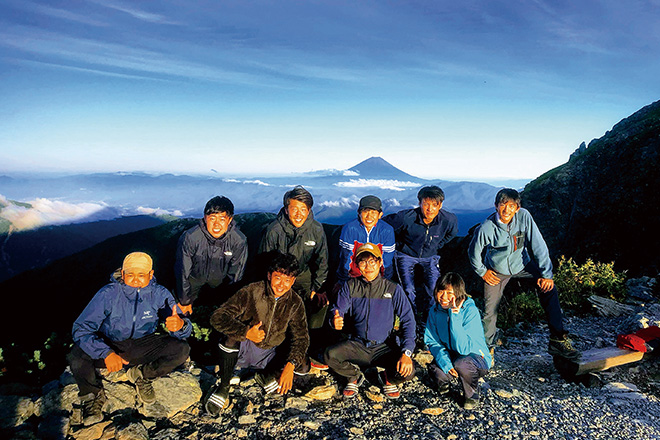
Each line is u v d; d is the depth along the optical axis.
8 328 90.19
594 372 5.69
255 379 4.87
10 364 5.59
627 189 14.57
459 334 4.71
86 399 4.02
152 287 4.30
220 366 4.36
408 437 4.02
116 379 4.47
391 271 6.34
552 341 5.71
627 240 13.82
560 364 5.74
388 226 6.12
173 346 4.24
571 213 16.50
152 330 4.35
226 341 4.31
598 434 4.30
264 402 4.56
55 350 5.98
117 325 4.14
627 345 5.98
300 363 4.70
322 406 4.56
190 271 5.77
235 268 5.96
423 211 6.34
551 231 16.94
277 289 4.40
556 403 4.96
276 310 4.62
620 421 4.59
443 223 6.57
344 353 4.74
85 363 3.97
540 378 5.77
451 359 4.86
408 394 4.97
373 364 4.85
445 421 4.38
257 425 4.12
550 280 5.67
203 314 6.63
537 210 17.69
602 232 14.66
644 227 13.47
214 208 5.40
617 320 7.79
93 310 3.97
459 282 4.67
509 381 5.64
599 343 6.88
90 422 3.91
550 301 5.75
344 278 5.97
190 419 4.20
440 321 4.95
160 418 4.18
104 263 110.56
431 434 4.07
